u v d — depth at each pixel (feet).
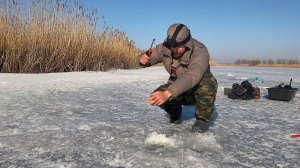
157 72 37.47
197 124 9.11
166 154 7.43
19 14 25.86
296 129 10.29
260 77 34.53
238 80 28.78
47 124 9.87
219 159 7.29
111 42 37.91
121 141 8.38
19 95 14.87
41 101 13.62
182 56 8.53
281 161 7.35
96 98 15.06
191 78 7.99
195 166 6.81
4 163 6.77
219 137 9.05
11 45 25.26
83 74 27.09
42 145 7.93
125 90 18.28
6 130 9.08
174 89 7.63
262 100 16.40
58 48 28.73
